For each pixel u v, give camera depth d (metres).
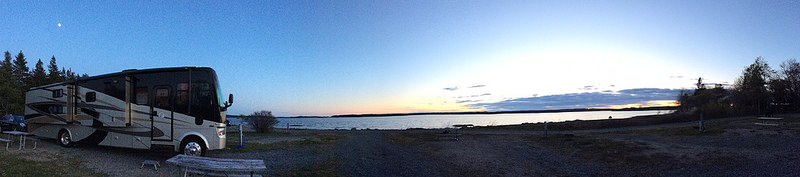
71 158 9.67
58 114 12.13
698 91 50.88
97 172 8.09
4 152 9.73
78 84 11.77
